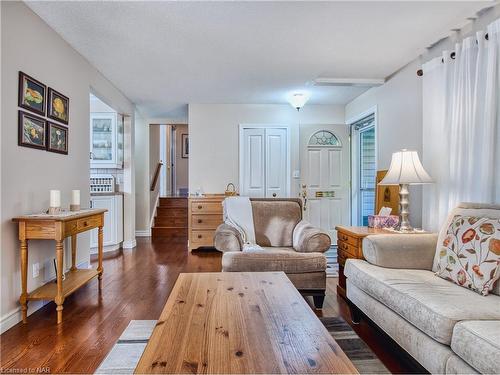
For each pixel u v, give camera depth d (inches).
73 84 126.3
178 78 160.6
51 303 107.4
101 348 77.2
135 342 80.0
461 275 72.5
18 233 92.2
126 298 112.6
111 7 95.7
